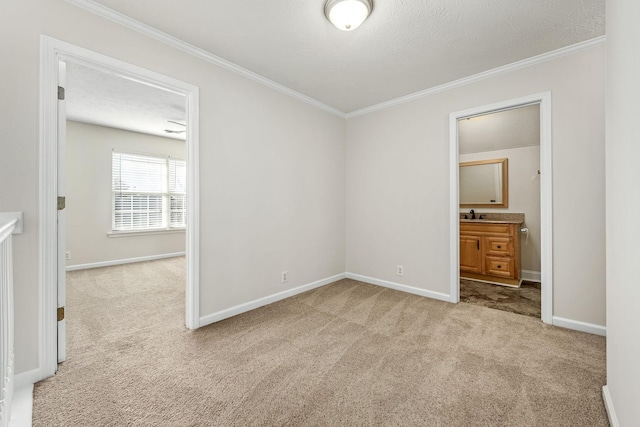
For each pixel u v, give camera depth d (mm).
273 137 2879
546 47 2207
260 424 1283
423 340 2082
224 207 2461
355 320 2453
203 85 2293
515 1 1699
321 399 1450
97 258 4594
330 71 2609
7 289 1177
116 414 1334
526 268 3914
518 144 3867
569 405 1397
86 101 3500
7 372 1137
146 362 1781
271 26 1954
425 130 3064
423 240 3102
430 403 1421
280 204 2971
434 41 2123
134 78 1957
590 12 1792
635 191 931
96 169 4594
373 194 3541
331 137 3600
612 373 1281
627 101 1011
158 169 5332
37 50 1553
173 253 5492
